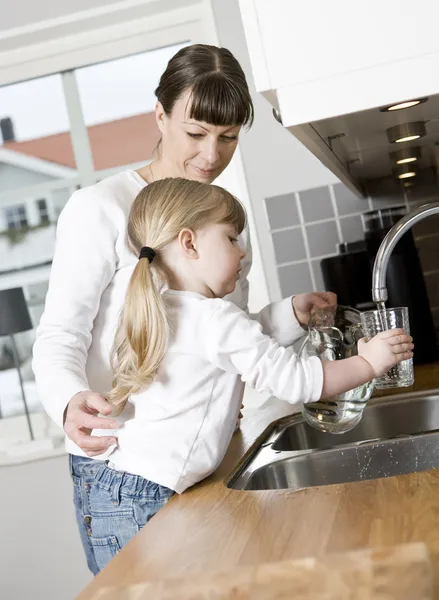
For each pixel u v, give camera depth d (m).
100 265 1.38
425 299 2.33
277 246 2.71
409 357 1.25
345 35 0.98
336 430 1.35
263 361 1.20
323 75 0.99
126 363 1.23
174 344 1.23
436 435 1.40
